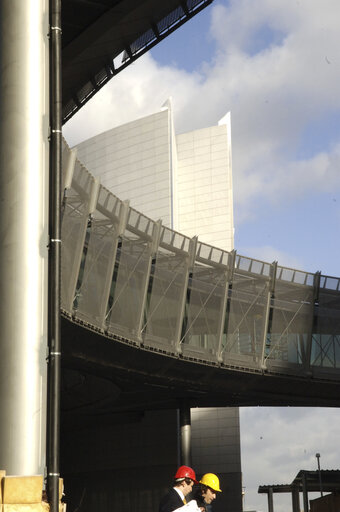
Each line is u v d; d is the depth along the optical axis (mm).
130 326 42750
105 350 41594
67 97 29812
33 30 11766
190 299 48062
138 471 61219
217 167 77875
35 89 11617
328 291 52719
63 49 26359
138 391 52344
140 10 24234
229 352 48906
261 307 50469
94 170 82812
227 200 76812
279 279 51344
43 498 9828
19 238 11188
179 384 49906
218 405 57438
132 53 27578
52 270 10625
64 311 35250
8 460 10617
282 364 51312
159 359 45531
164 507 8641
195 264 48312
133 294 43250
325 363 52750
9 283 11086
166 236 46094
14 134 11445
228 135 78375
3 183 11352
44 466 10805
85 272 37938
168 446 60469
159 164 77000
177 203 77875
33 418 10781
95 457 63375
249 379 51312
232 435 66625
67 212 34469
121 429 62656
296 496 84562
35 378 10906
